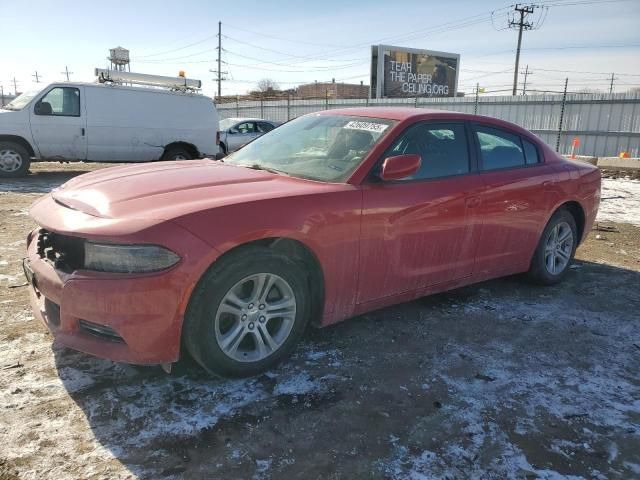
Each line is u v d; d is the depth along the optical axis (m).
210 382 2.94
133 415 2.61
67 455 2.30
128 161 11.96
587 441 2.60
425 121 3.77
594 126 21.66
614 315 4.23
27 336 3.36
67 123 11.10
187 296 2.58
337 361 3.26
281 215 2.86
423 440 2.54
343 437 2.53
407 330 3.76
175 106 12.30
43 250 2.94
